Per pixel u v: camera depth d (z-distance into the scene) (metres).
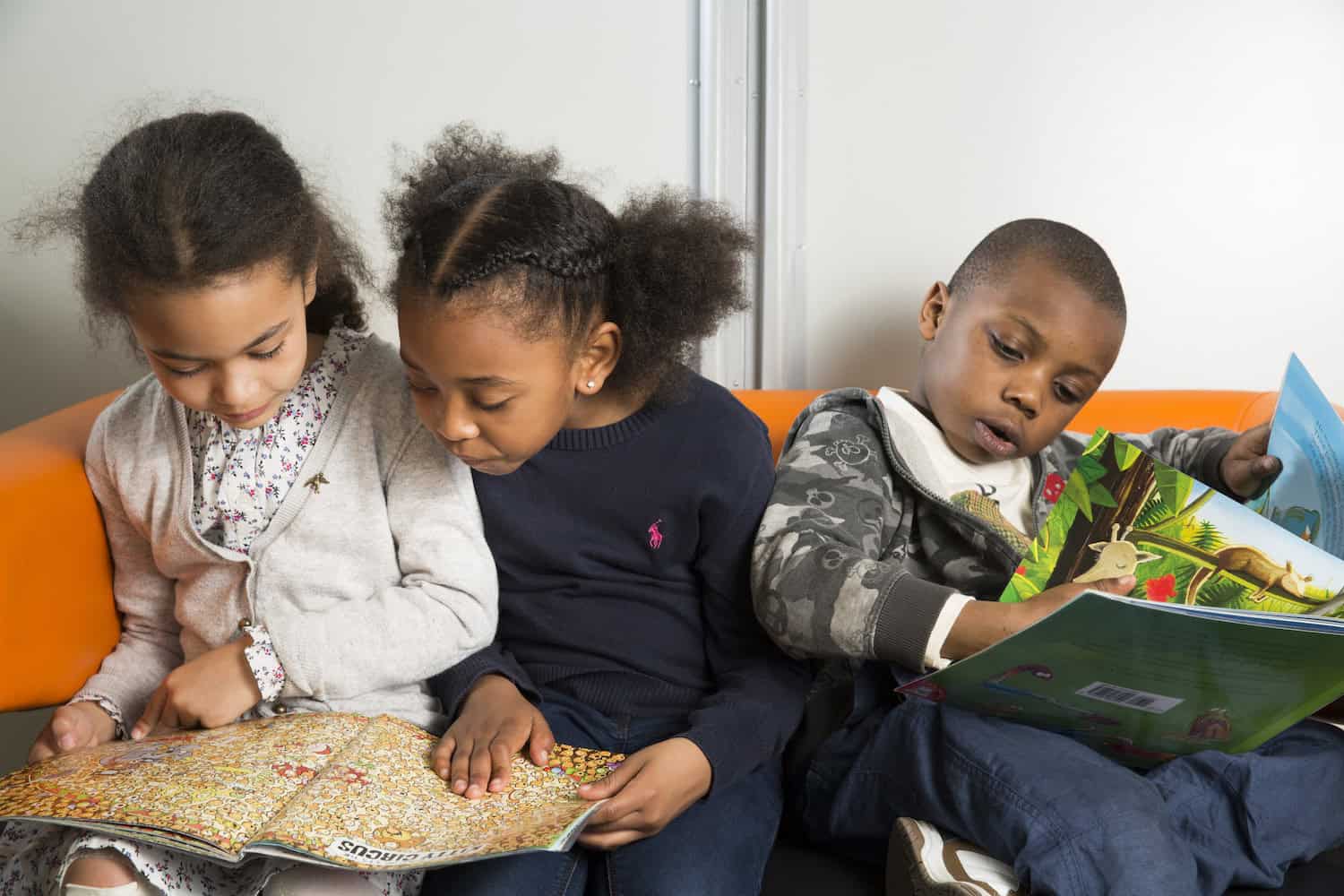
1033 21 1.43
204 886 0.81
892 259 1.47
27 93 1.37
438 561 0.98
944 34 1.43
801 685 1.04
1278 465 1.10
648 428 1.04
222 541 1.00
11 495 0.91
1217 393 1.37
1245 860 0.86
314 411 1.01
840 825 0.96
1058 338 1.07
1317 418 1.08
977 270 1.13
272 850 0.72
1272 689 0.81
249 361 0.87
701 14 1.41
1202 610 0.74
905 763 0.91
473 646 0.98
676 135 1.44
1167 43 1.44
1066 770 0.83
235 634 0.98
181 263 0.81
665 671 1.04
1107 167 1.46
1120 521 0.95
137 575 1.04
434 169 1.03
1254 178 1.47
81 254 0.88
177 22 1.37
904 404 1.13
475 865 0.86
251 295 0.84
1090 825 0.79
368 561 1.00
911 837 0.86
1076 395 1.11
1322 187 1.47
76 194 1.01
